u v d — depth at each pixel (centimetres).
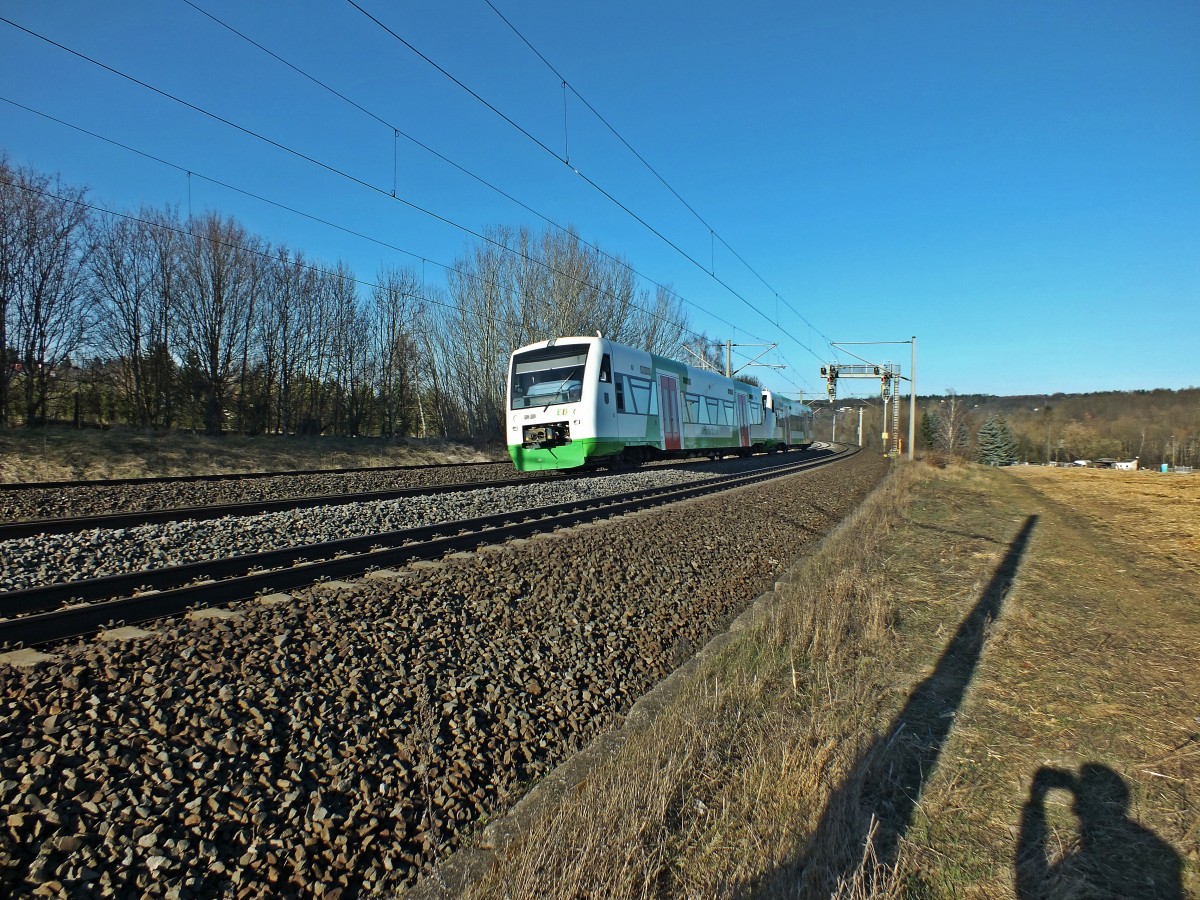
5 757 330
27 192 2725
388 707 446
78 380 3064
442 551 860
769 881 311
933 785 405
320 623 549
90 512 1239
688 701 505
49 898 266
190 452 2480
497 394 4378
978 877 326
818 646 623
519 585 729
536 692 523
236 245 3378
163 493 1449
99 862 286
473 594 681
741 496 1620
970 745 454
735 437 3212
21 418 2714
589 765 441
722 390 3047
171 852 299
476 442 4081
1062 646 645
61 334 2825
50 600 575
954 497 2127
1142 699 523
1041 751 445
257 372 3681
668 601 804
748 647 637
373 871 321
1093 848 347
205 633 504
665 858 333
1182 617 737
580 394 1906
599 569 846
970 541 1256
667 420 2384
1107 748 447
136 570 721
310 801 350
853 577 838
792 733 445
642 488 1728
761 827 353
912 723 488
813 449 6284
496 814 382
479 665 537
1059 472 3838
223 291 3481
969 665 600
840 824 353
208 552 807
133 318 3212
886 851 342
